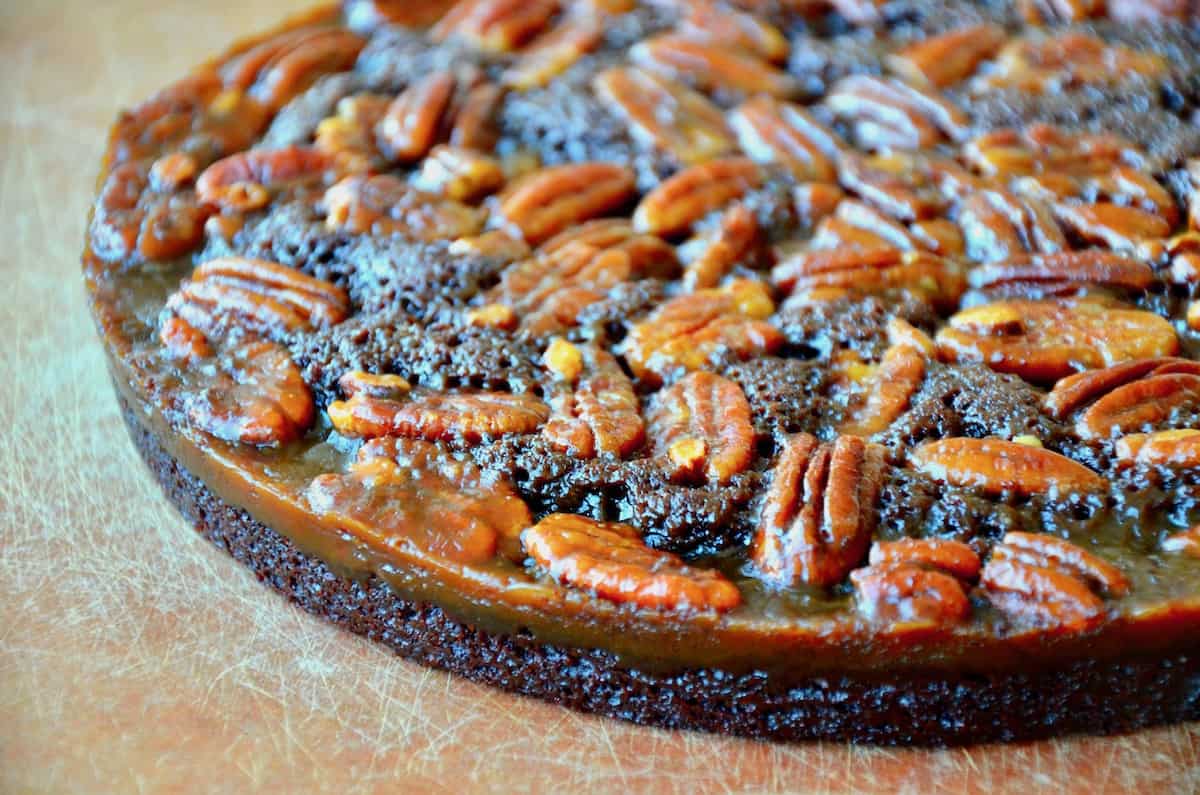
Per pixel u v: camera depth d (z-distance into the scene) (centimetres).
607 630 38
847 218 44
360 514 38
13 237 49
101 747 38
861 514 38
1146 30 48
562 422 39
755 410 40
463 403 40
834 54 48
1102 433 39
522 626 38
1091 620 37
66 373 45
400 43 49
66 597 41
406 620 39
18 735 39
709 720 38
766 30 48
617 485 39
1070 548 37
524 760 38
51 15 56
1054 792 38
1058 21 49
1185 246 42
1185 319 42
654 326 41
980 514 38
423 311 42
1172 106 46
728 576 38
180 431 40
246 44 49
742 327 41
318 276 43
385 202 44
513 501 38
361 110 46
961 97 47
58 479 43
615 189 45
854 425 40
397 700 39
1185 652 37
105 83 54
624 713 39
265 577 41
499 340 41
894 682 37
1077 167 45
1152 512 38
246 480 39
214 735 39
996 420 39
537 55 48
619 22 49
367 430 39
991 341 41
